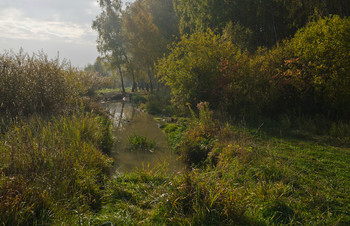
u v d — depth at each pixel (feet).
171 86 42.34
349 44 23.99
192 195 11.58
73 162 14.96
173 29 88.12
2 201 9.37
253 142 21.26
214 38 37.76
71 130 21.02
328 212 10.47
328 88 25.27
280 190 12.23
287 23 54.03
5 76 26.71
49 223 9.51
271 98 30.50
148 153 24.75
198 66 37.40
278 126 27.53
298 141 21.98
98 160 18.28
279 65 31.45
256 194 12.35
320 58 25.89
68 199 11.61
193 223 10.02
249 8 57.16
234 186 13.35
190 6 63.98
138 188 14.58
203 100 37.35
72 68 39.06
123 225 10.25
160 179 16.12
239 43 48.93
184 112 40.68
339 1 39.58
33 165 13.08
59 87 30.99
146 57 87.71
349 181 13.53
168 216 10.92
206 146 21.68
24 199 10.43
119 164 21.29
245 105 31.86
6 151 14.15
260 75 31.86
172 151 25.26
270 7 53.78
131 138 28.63
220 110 33.12
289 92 30.71
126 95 90.02
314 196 11.87
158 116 46.98
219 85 35.04
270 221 10.18
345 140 20.97
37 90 28.12
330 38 25.30
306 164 16.24
